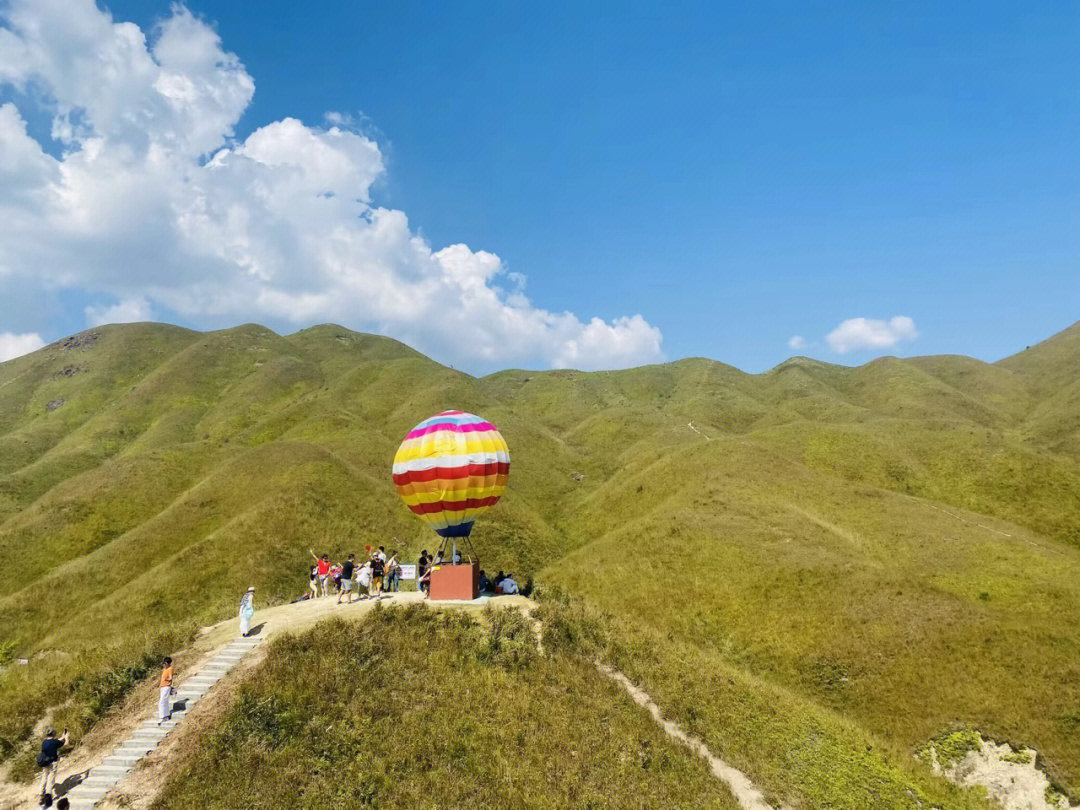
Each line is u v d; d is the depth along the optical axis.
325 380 151.88
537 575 61.62
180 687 23.95
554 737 23.06
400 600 32.69
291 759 20.31
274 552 60.91
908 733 34.66
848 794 26.27
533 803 20.06
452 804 19.56
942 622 40.78
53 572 65.12
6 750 22.67
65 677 26.72
